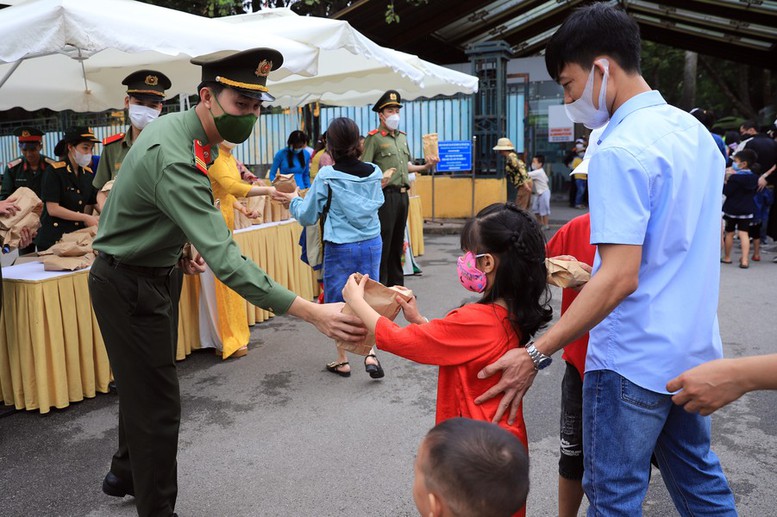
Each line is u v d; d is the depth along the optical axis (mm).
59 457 3330
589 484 1720
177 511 2807
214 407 3973
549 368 4621
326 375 4527
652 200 1557
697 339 1621
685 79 26156
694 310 1617
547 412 3844
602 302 1544
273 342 5312
